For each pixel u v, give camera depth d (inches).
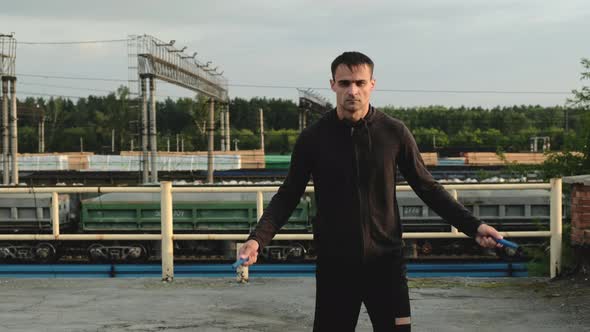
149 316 210.5
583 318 201.6
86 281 274.5
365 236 114.7
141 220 644.7
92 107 5546.3
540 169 435.8
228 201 638.5
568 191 392.2
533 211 635.5
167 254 277.1
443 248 631.2
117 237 287.4
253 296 242.5
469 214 115.3
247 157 1936.5
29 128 4589.1
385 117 117.5
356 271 116.2
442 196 118.5
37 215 643.5
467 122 4928.6
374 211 115.4
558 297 232.7
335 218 116.1
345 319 118.7
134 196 650.2
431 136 3932.1
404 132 117.2
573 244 271.4
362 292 117.9
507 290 249.9
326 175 116.1
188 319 206.8
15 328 193.6
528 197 634.2
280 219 119.3
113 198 650.8
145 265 583.8
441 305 225.0
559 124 3718.0
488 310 216.1
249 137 4434.1
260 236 115.0
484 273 562.6
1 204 645.9
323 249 117.6
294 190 121.2
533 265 318.0
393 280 116.9
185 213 641.6
